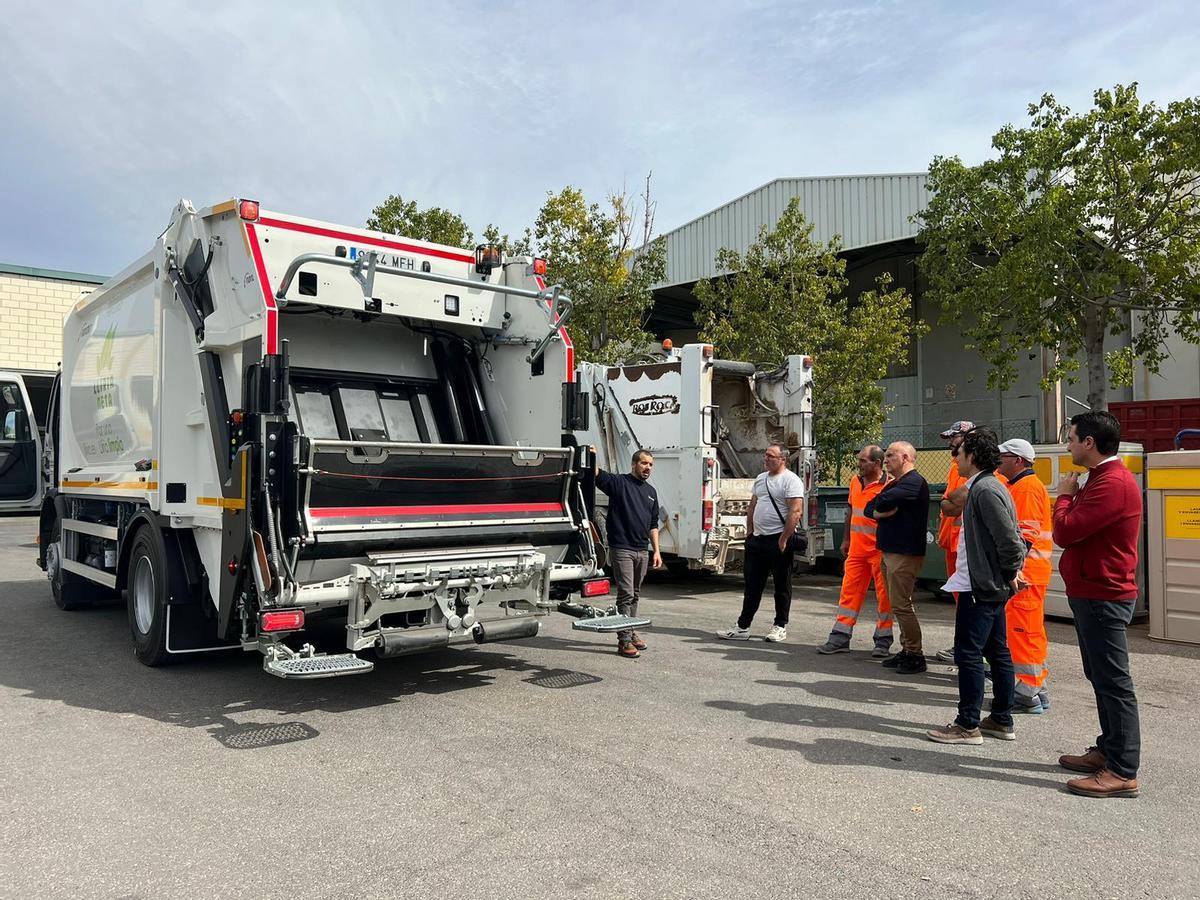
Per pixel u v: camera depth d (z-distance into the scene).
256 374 5.30
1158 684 6.63
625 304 18.97
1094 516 4.31
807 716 5.57
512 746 4.92
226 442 5.75
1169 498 8.12
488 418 7.73
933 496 10.54
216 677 6.49
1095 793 4.27
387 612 5.59
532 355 7.28
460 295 7.24
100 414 8.16
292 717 5.48
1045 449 9.43
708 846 3.64
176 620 6.47
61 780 4.38
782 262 17.00
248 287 5.64
